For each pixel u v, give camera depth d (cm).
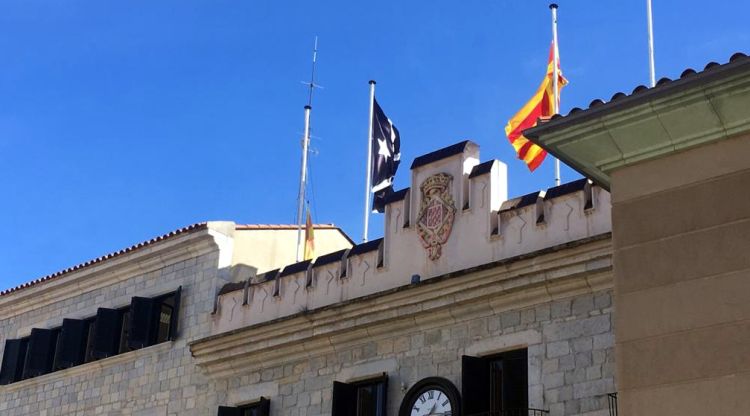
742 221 1356
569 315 2027
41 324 3241
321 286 2492
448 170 2331
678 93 1395
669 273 1388
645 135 1451
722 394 1291
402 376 2250
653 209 1437
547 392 2005
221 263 2778
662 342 1359
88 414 2925
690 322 1348
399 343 2286
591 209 2056
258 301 2620
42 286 3228
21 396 3183
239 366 2589
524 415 1997
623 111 1438
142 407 2780
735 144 1399
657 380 1345
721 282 1343
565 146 1507
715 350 1316
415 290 2234
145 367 2825
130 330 2848
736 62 1340
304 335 2439
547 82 2625
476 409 2072
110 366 2931
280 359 2509
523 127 2569
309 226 3092
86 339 3070
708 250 1369
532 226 2139
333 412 2308
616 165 1491
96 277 3084
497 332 2122
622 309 1409
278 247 2939
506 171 2283
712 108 1391
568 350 2003
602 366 1947
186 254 2858
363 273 2412
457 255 2241
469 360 2108
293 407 2434
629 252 1434
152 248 2914
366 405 2320
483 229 2214
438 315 2216
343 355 2388
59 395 3053
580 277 2005
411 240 2341
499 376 2117
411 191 2389
